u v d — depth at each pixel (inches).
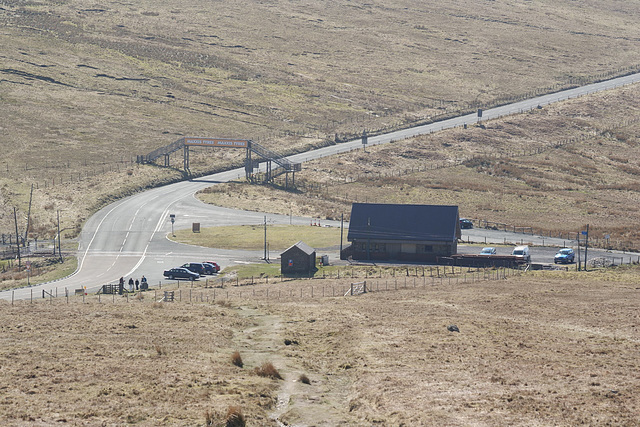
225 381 3395.7
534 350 4047.7
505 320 4975.4
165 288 7623.0
